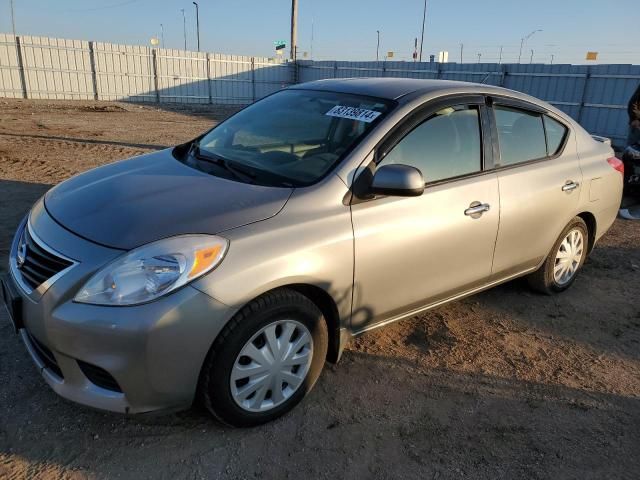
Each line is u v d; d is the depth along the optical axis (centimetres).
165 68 2712
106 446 255
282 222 262
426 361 346
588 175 434
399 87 349
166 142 1245
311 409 292
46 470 238
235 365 252
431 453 266
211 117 2033
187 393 243
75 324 227
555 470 260
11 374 302
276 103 385
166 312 226
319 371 293
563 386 329
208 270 236
